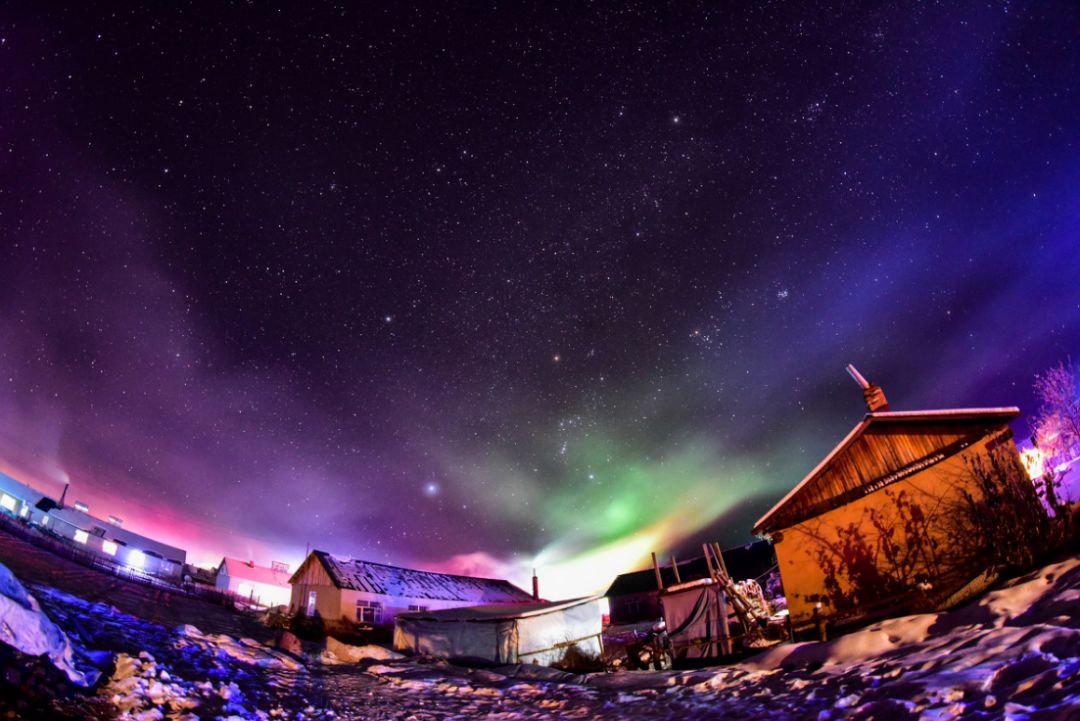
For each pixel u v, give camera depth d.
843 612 13.19
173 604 28.84
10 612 6.67
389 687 13.78
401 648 23.78
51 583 20.95
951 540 12.22
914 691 6.02
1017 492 11.65
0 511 35.28
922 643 8.93
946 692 5.50
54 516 45.19
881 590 12.80
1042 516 11.12
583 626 24.25
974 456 12.44
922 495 12.86
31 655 6.63
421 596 34.56
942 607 11.81
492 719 10.54
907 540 12.77
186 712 7.51
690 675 12.73
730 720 7.77
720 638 17.31
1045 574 9.14
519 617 22.02
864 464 13.84
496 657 21.50
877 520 13.29
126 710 6.88
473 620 22.45
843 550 13.57
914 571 12.49
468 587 39.56
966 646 7.39
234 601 41.44
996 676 5.48
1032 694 4.68
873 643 9.94
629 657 19.06
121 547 48.59
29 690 6.13
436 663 19.97
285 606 33.81
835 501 13.99
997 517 11.77
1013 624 7.91
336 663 17.67
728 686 10.74
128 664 8.28
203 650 12.27
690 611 18.88
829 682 8.45
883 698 6.26
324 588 32.34
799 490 14.55
